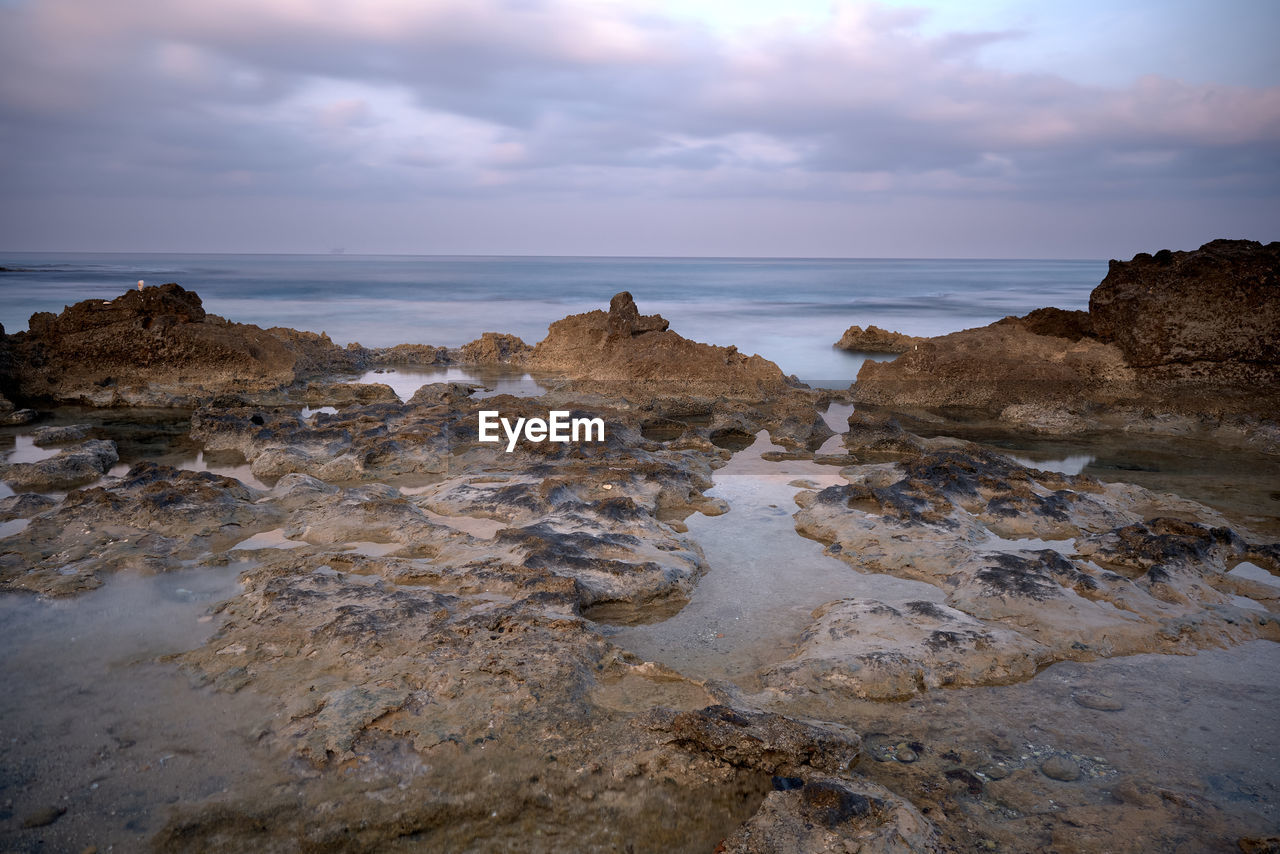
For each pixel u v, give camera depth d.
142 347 15.38
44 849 3.53
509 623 5.41
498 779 4.04
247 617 5.69
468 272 99.88
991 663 5.21
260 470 9.63
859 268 149.00
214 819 3.73
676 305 43.84
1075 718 4.73
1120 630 5.70
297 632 5.42
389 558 6.78
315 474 9.51
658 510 8.62
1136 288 15.12
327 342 20.56
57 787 3.93
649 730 4.43
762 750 4.19
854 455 11.44
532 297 48.38
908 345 24.80
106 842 3.58
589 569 6.38
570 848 3.62
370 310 36.97
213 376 15.67
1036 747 4.45
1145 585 6.42
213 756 4.18
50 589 6.07
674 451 10.91
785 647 5.66
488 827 3.73
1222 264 14.15
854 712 4.76
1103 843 3.70
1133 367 14.81
